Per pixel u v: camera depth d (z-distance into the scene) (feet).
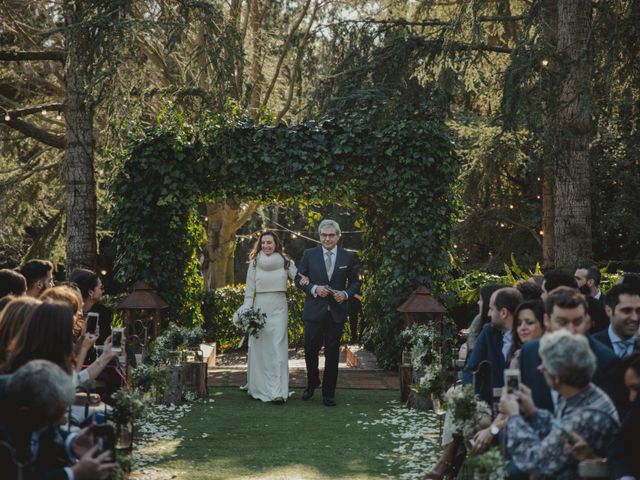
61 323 12.50
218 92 35.83
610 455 10.73
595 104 33.27
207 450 22.11
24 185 54.90
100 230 49.16
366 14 57.11
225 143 35.19
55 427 11.85
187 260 36.42
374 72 44.70
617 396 12.02
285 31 60.80
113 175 35.65
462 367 21.31
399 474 19.71
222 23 36.91
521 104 34.60
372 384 33.88
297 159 35.70
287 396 29.84
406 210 36.09
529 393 11.71
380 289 37.45
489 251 67.51
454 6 50.67
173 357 28.99
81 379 15.55
